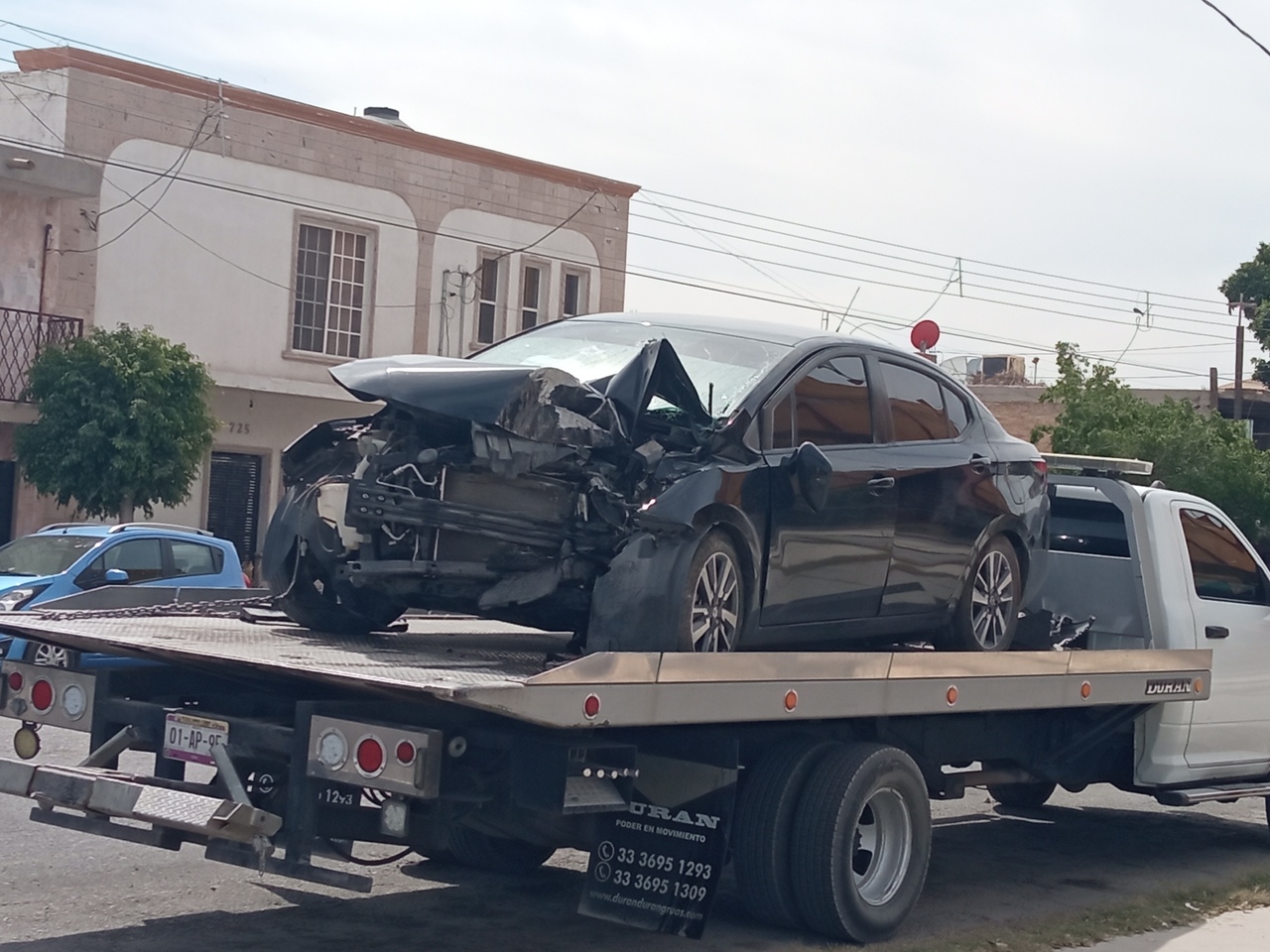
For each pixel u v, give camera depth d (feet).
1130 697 27.66
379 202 91.25
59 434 70.74
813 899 21.94
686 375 21.54
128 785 18.44
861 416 24.40
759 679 19.95
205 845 18.61
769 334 24.43
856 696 21.62
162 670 21.24
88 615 23.84
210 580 53.31
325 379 89.45
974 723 26.63
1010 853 31.96
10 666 21.63
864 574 23.62
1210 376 148.05
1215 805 40.22
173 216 81.87
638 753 19.71
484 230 96.58
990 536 26.48
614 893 20.56
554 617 21.02
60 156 73.77
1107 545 30.86
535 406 20.04
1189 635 30.50
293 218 87.10
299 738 17.92
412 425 20.92
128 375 70.85
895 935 23.39
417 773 17.15
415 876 25.85
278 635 22.49
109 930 20.92
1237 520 97.55
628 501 20.49
